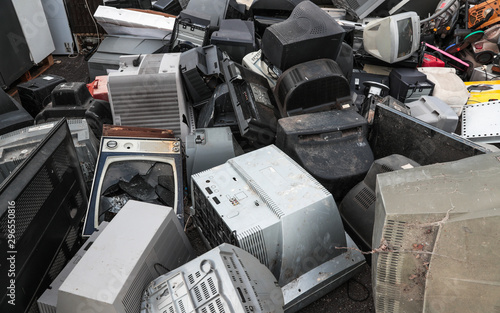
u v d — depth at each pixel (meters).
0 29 5.17
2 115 3.86
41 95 4.53
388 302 1.95
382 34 4.63
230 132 3.64
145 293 2.21
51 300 2.14
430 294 1.79
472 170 1.86
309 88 3.74
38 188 2.10
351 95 4.35
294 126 3.37
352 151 3.41
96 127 3.95
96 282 2.05
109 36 5.79
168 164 3.35
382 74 5.10
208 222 2.95
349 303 2.91
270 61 4.07
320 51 3.86
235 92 3.88
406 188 1.87
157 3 6.34
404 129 3.39
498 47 5.43
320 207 2.68
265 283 2.23
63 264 2.45
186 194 3.79
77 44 6.66
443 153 3.13
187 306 2.03
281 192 2.71
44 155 2.17
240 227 2.48
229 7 5.78
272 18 5.85
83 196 2.74
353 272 2.91
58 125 2.36
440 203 1.75
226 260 2.13
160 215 2.50
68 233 2.51
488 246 1.63
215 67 4.16
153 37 5.72
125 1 6.25
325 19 3.83
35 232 2.06
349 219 3.22
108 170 3.25
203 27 4.91
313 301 2.83
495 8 5.40
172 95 4.02
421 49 4.94
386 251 1.83
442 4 5.51
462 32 5.58
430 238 1.74
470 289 1.71
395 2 5.57
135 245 2.27
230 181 2.85
